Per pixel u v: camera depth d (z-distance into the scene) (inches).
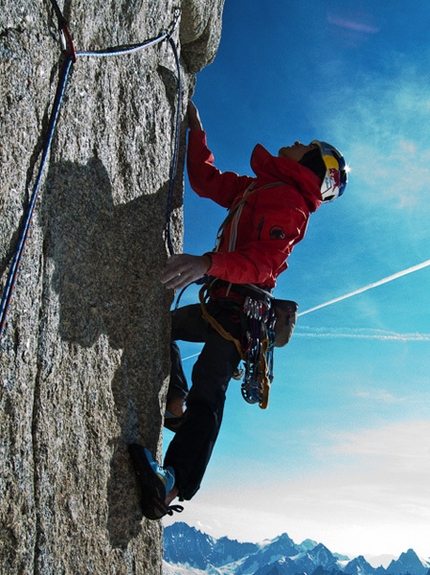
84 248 114.5
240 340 132.3
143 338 128.9
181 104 164.7
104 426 114.3
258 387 133.0
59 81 108.2
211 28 174.7
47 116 104.9
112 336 120.7
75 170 113.4
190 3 162.2
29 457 95.6
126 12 133.0
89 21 119.1
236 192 161.3
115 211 125.7
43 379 100.6
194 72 178.2
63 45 109.0
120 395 120.2
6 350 92.7
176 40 159.9
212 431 126.6
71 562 101.2
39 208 102.3
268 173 145.1
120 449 117.4
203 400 129.4
